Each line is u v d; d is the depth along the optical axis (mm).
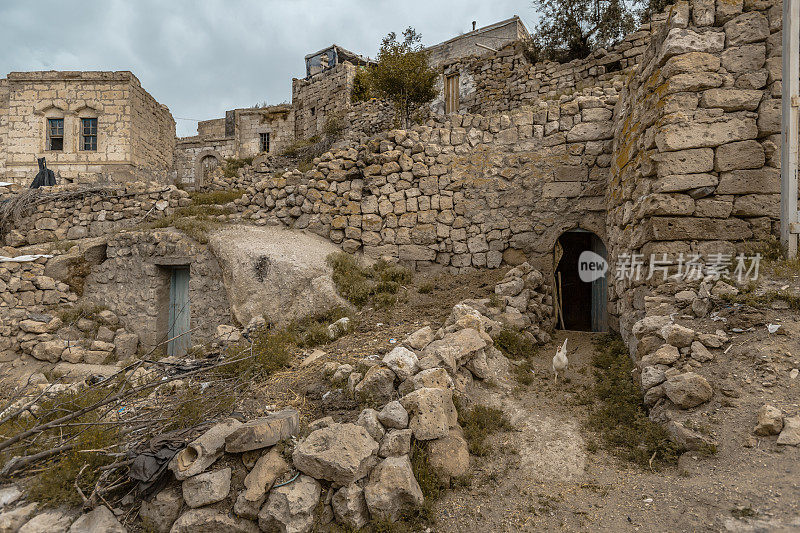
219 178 16828
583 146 8453
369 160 9773
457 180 9211
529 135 8852
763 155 5266
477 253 8977
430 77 16031
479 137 9195
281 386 5453
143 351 9523
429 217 9312
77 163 18781
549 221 8562
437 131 9500
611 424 4598
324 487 3730
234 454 3850
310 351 6500
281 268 8023
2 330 9148
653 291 5477
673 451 3852
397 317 7387
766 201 5250
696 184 5375
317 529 3521
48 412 4312
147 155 20406
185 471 3555
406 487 3582
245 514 3494
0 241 11891
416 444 4102
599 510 3492
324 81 22672
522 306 7250
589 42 13383
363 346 6348
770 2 5348
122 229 10820
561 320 8906
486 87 14578
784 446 3418
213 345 7586
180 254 9375
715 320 4727
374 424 4055
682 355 4547
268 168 18578
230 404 4891
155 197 11531
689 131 5418
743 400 3906
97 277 10281
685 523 3115
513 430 4684
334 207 9945
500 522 3525
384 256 9469
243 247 8500
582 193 8406
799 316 4406
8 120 18891
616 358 6152
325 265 8555
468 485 3916
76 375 8180
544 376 5941
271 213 10523
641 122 6219
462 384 5164
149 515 3551
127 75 18703
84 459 3732
